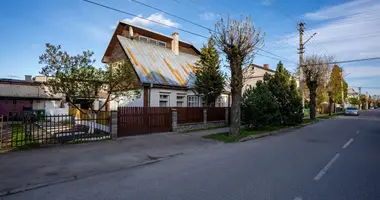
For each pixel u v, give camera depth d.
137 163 6.32
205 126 14.74
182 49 25.45
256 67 30.30
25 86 24.20
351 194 3.99
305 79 23.81
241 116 13.77
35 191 4.29
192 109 14.23
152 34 21.84
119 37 17.80
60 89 9.77
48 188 4.44
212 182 4.64
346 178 4.87
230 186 4.39
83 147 8.18
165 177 5.07
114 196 3.99
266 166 5.88
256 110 13.10
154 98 14.93
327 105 43.97
